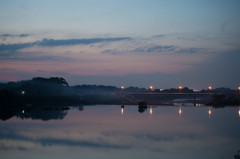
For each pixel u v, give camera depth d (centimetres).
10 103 19812
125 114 15050
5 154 6931
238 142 8019
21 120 12331
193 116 14188
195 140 8262
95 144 7831
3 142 8069
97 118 13162
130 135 8956
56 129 10044
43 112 15975
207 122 11881
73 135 8988
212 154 6875
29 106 17250
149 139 8400
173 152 7031
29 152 7094
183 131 9631
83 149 7325
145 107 19575
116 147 7512
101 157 6688
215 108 19638
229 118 13362
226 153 6944
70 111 16675
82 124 11206
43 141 8194
